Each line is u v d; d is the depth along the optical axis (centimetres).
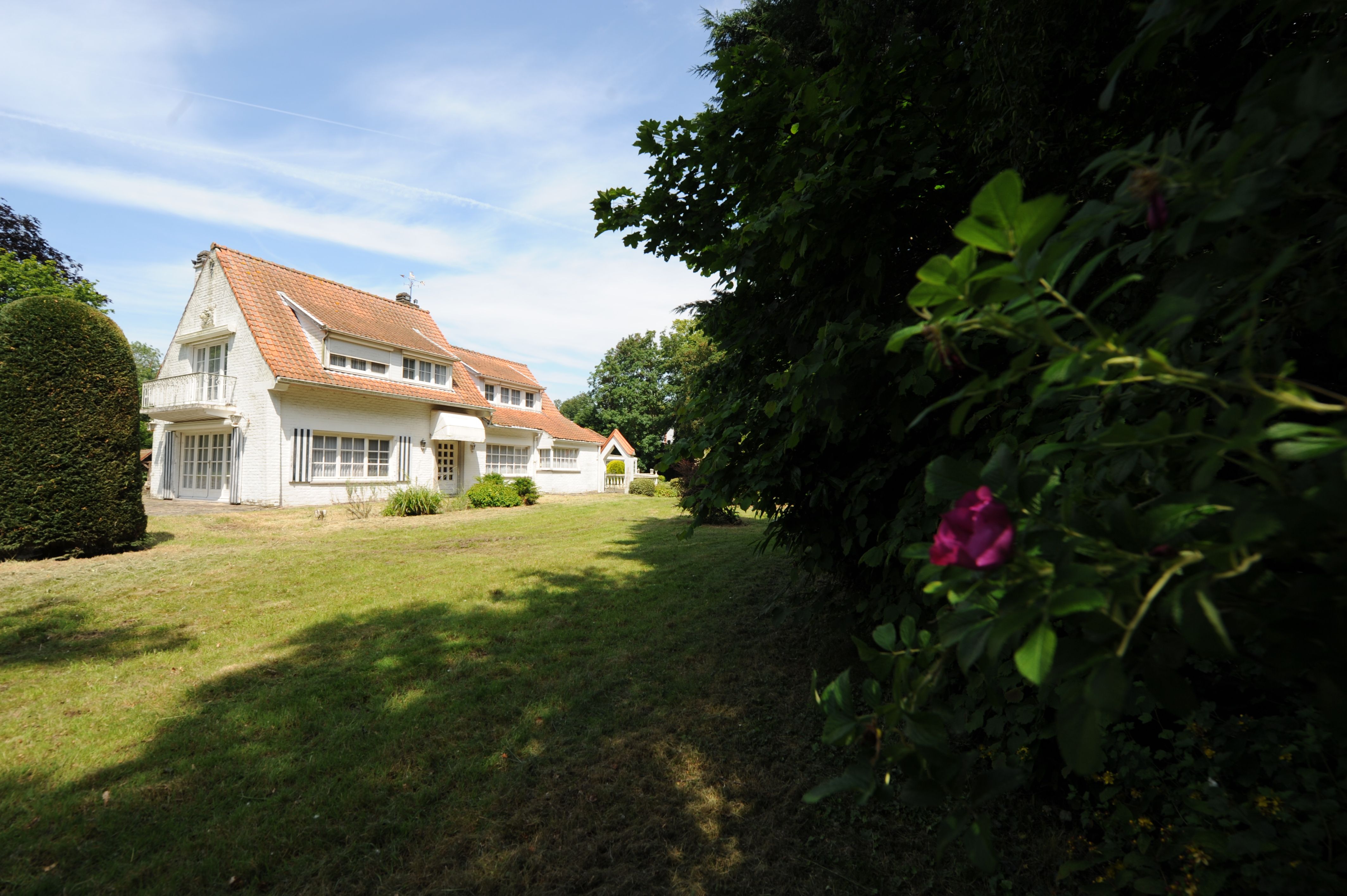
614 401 4531
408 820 291
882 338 241
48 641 551
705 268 377
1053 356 80
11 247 1973
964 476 93
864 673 426
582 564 920
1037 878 235
